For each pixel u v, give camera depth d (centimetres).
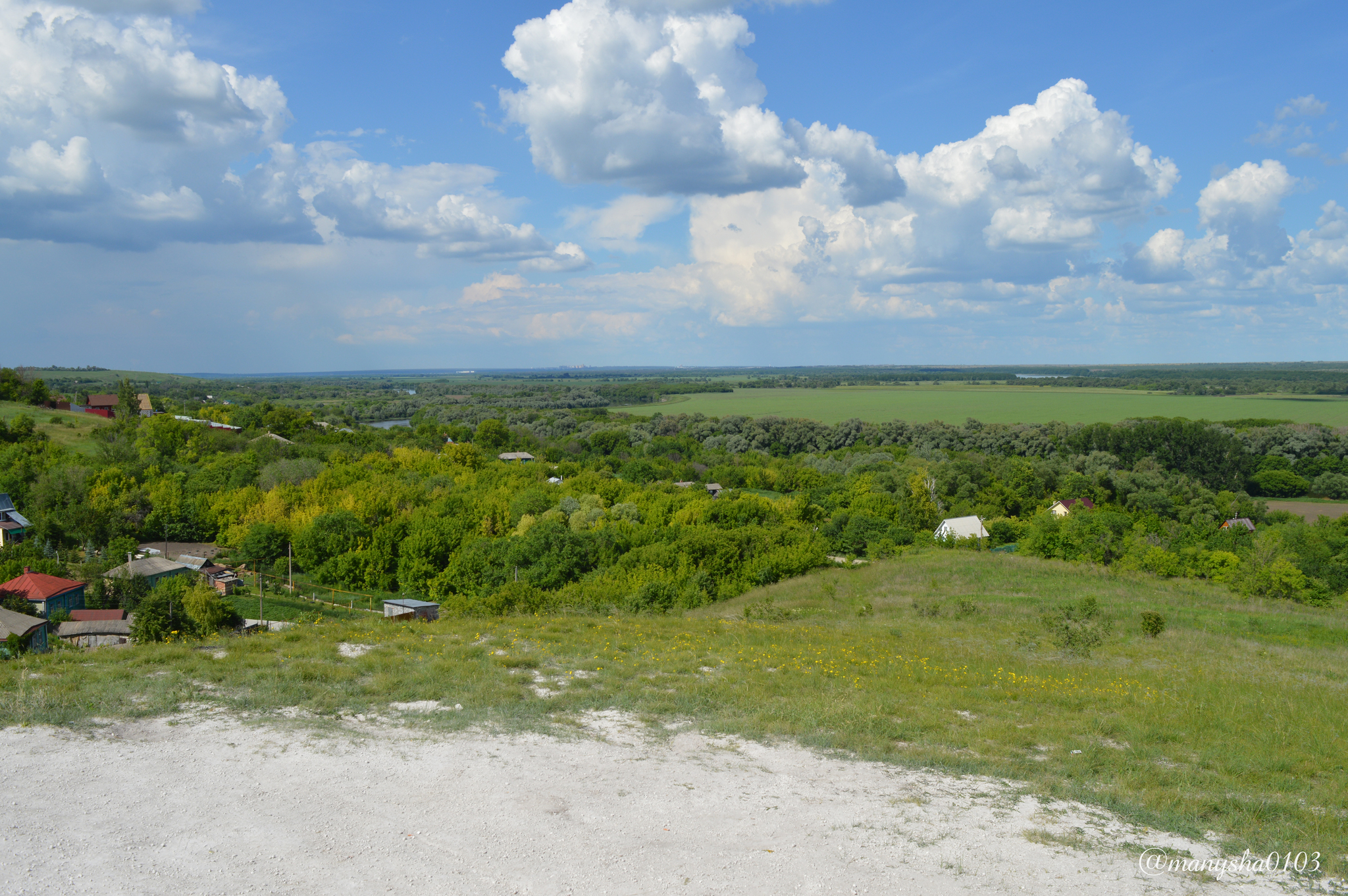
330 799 701
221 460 7581
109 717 910
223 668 1169
